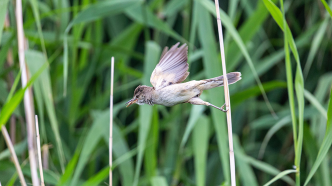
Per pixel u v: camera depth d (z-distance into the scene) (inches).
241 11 465.4
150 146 376.5
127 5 360.2
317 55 493.4
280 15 269.9
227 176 346.3
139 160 337.4
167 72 280.4
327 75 439.5
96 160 481.7
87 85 477.4
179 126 446.3
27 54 336.2
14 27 385.7
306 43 470.9
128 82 493.4
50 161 409.1
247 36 408.2
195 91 266.5
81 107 501.0
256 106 491.5
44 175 350.0
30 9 430.6
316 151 403.2
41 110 334.6
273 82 387.2
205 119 386.6
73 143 448.5
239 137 488.1
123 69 435.2
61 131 442.3
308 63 406.6
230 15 400.8
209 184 479.2
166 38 488.4
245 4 447.5
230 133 254.7
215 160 484.7
